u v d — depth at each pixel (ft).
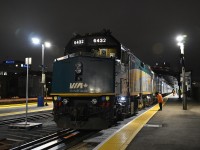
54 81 41.22
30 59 45.32
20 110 77.36
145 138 31.99
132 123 45.75
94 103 38.14
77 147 32.50
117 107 42.83
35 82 153.89
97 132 41.63
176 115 60.54
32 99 124.26
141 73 69.15
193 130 38.01
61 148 32.48
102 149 26.14
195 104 105.40
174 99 150.41
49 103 115.65
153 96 106.01
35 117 61.87
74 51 45.57
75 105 39.01
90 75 39.09
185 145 28.07
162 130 38.09
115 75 40.22
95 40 44.21
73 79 39.45
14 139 37.09
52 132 42.16
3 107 90.38
